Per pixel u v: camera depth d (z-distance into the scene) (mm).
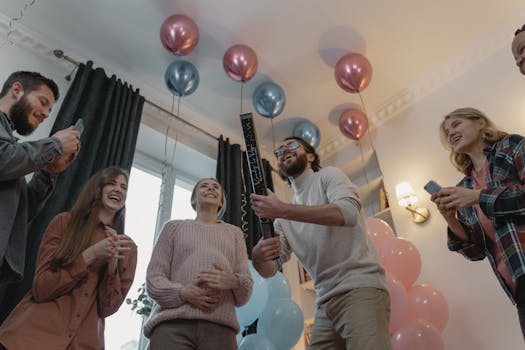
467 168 1448
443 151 2783
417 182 2844
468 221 1341
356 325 1190
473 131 1394
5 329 1041
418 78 3057
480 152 1376
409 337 1803
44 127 2244
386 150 3160
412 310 2012
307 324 2916
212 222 1590
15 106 1225
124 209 1478
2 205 1068
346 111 3074
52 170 1281
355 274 1296
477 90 2732
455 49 2863
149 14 2533
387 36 2770
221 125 3320
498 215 1078
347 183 1439
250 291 1373
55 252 1196
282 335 1899
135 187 2785
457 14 2646
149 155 2996
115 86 2594
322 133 3547
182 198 3059
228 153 3100
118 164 2299
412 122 3057
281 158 1660
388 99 3213
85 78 2434
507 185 1157
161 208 2822
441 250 2520
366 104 3270
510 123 2484
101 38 2631
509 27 2688
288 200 3578
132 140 2479
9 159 1052
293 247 1536
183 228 1474
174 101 3057
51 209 1897
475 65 2812
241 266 1447
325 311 1351
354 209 1311
